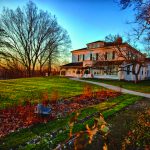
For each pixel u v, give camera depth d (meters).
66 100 20.30
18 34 66.19
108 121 13.45
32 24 66.81
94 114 14.91
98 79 51.72
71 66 63.38
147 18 11.47
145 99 24.11
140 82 48.25
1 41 55.16
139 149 8.67
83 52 63.59
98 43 58.69
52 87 31.17
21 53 67.69
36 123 11.92
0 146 8.67
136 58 45.91
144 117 14.03
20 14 65.62
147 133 10.26
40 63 71.50
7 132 10.30
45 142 9.23
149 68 63.31
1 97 20.08
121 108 17.55
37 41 68.62
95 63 55.41
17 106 16.03
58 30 69.31
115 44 49.16
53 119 12.98
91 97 22.56
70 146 8.87
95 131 2.22
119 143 9.33
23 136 9.94
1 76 73.06
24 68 73.94
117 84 40.91
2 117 12.80
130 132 10.75
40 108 12.87
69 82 41.41
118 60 51.94
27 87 30.00
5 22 64.56
